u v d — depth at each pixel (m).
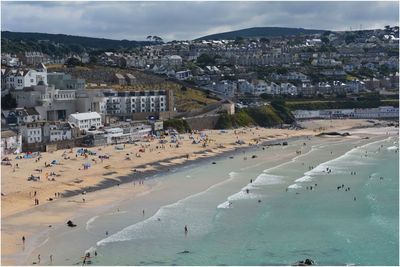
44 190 128.12
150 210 114.50
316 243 92.31
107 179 143.88
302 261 83.25
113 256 86.44
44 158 162.50
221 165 169.00
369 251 88.19
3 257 84.94
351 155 188.62
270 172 156.38
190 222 105.38
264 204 118.62
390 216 108.56
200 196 126.62
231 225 103.19
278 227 101.88
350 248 89.69
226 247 90.75
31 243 92.38
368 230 99.44
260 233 98.19
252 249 89.62
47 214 110.62
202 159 179.62
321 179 145.38
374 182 141.00
